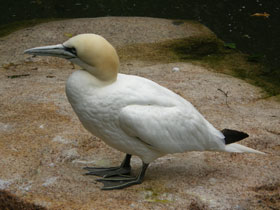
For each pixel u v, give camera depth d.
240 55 3.61
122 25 3.99
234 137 2.43
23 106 2.81
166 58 3.49
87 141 2.60
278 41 3.88
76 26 3.96
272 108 2.96
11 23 4.20
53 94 2.92
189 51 3.64
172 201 2.32
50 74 3.21
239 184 2.40
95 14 4.50
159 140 2.33
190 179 2.42
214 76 3.23
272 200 2.35
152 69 3.29
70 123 2.70
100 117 2.32
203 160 2.54
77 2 4.76
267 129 2.74
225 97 3.01
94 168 2.47
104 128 2.34
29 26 4.09
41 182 2.37
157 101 2.35
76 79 2.32
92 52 2.29
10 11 4.51
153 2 4.72
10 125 2.66
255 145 2.63
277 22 4.21
